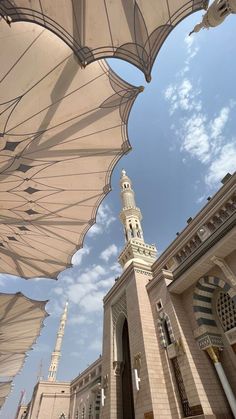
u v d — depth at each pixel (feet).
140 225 88.43
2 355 59.21
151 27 16.35
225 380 35.60
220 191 44.80
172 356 42.78
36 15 14.48
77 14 15.37
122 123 22.93
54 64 17.88
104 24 16.03
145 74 17.66
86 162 25.29
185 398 38.58
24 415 150.20
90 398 91.09
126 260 76.89
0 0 13.32
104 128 22.80
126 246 79.46
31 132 20.81
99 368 92.43
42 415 107.34
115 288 69.51
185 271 44.98
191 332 43.19
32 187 26.25
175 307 46.21
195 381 36.35
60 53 17.44
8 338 52.65
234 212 39.40
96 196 28.94
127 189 102.78
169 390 41.37
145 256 74.90
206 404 34.19
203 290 44.52
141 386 43.75
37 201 27.94
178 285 47.03
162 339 46.62
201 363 38.91
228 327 40.11
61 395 115.65
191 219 52.90
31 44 16.66
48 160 23.88
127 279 63.82
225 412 33.91
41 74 18.01
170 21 16.15
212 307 44.04
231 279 37.47
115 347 58.65
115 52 16.87
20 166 23.63
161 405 39.78
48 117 20.31
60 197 28.04
